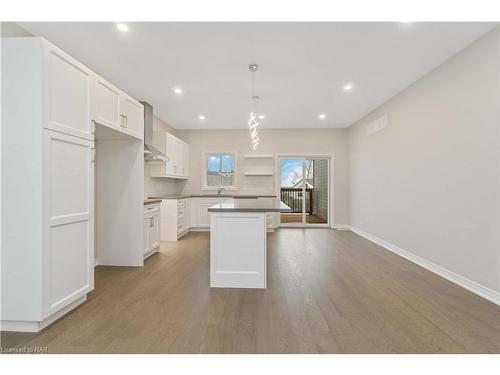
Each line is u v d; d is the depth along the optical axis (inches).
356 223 253.0
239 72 141.4
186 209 242.7
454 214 123.0
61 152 86.1
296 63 131.0
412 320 87.4
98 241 150.0
